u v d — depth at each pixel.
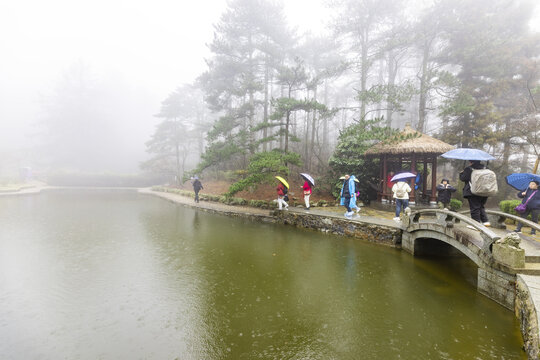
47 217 13.41
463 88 15.16
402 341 3.89
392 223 9.14
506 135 14.70
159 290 5.54
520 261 4.56
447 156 6.80
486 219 6.59
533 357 3.23
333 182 14.69
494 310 4.71
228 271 6.64
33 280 5.97
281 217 12.61
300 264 7.12
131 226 11.76
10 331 4.07
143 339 3.91
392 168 14.25
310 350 3.69
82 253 7.91
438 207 11.31
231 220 13.30
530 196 6.79
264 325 4.31
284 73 15.45
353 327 4.26
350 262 7.26
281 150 15.78
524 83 14.84
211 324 4.33
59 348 3.68
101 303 4.97
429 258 7.59
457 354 3.59
